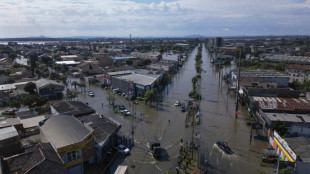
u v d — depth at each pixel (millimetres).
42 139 29844
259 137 35906
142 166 28266
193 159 29828
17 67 104438
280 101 42781
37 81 69125
